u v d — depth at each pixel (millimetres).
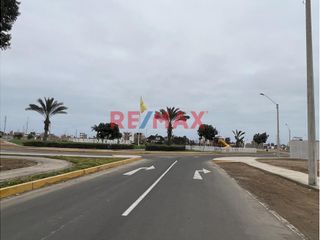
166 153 64062
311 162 20469
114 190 15992
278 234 9359
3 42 20766
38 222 9547
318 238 9438
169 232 8859
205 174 26125
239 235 8906
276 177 25797
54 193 14695
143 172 25766
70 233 8516
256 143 142000
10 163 25812
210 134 111188
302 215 12570
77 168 23812
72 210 11234
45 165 25375
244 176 26094
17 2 20484
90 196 14094
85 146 68188
